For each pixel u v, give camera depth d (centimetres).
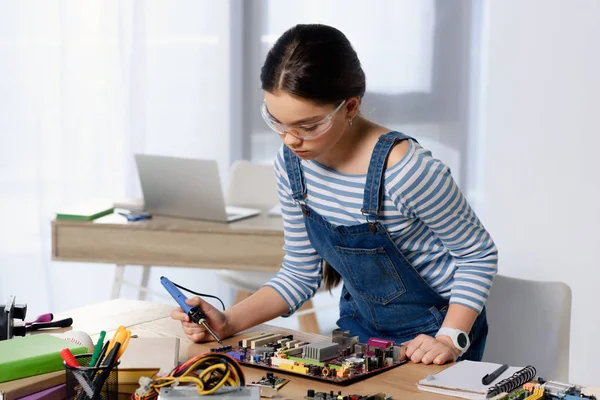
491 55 319
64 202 378
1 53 371
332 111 133
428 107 351
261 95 375
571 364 318
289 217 166
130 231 271
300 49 131
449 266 158
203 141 381
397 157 146
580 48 304
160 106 380
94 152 376
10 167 377
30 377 124
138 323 163
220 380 114
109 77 371
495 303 186
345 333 142
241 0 371
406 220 150
